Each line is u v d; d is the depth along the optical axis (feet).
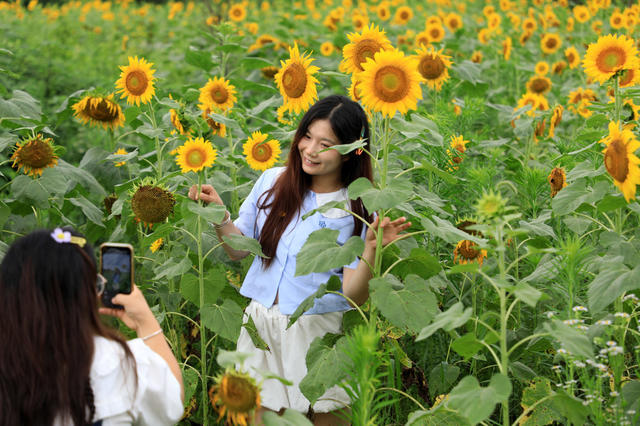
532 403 8.62
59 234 6.36
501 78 26.63
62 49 35.04
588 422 9.30
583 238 11.21
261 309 9.55
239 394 6.28
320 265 8.14
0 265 6.40
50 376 6.05
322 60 23.38
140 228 12.60
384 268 9.47
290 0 45.75
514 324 10.93
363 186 8.13
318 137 9.10
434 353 11.76
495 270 11.23
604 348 8.18
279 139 12.58
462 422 7.97
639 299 8.86
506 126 19.13
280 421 6.65
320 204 9.45
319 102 9.25
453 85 19.57
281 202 9.53
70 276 6.25
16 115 13.57
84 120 12.94
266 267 9.61
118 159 12.28
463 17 35.91
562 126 20.11
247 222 10.01
